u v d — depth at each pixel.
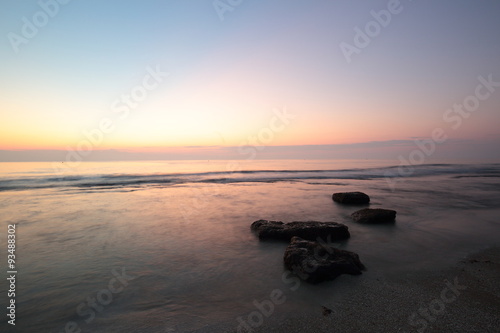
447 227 9.88
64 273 6.11
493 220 10.95
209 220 11.41
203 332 3.90
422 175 37.00
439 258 6.82
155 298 4.95
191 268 6.39
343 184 26.08
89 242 8.43
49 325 4.11
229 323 4.12
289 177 35.34
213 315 4.36
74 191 21.14
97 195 18.94
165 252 7.54
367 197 15.09
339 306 4.53
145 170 50.81
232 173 42.41
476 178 31.61
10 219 11.52
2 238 8.84
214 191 21.06
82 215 12.35
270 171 47.94
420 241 8.28
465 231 9.37
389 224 10.34
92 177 34.22
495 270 6.00
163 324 4.12
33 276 5.95
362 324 3.97
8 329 4.00
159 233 9.46
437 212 12.51
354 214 11.49
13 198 17.48
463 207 13.73
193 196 18.34
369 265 6.35
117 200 16.69
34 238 8.84
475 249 7.51
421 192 19.72
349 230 9.58
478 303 4.53
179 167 65.44
